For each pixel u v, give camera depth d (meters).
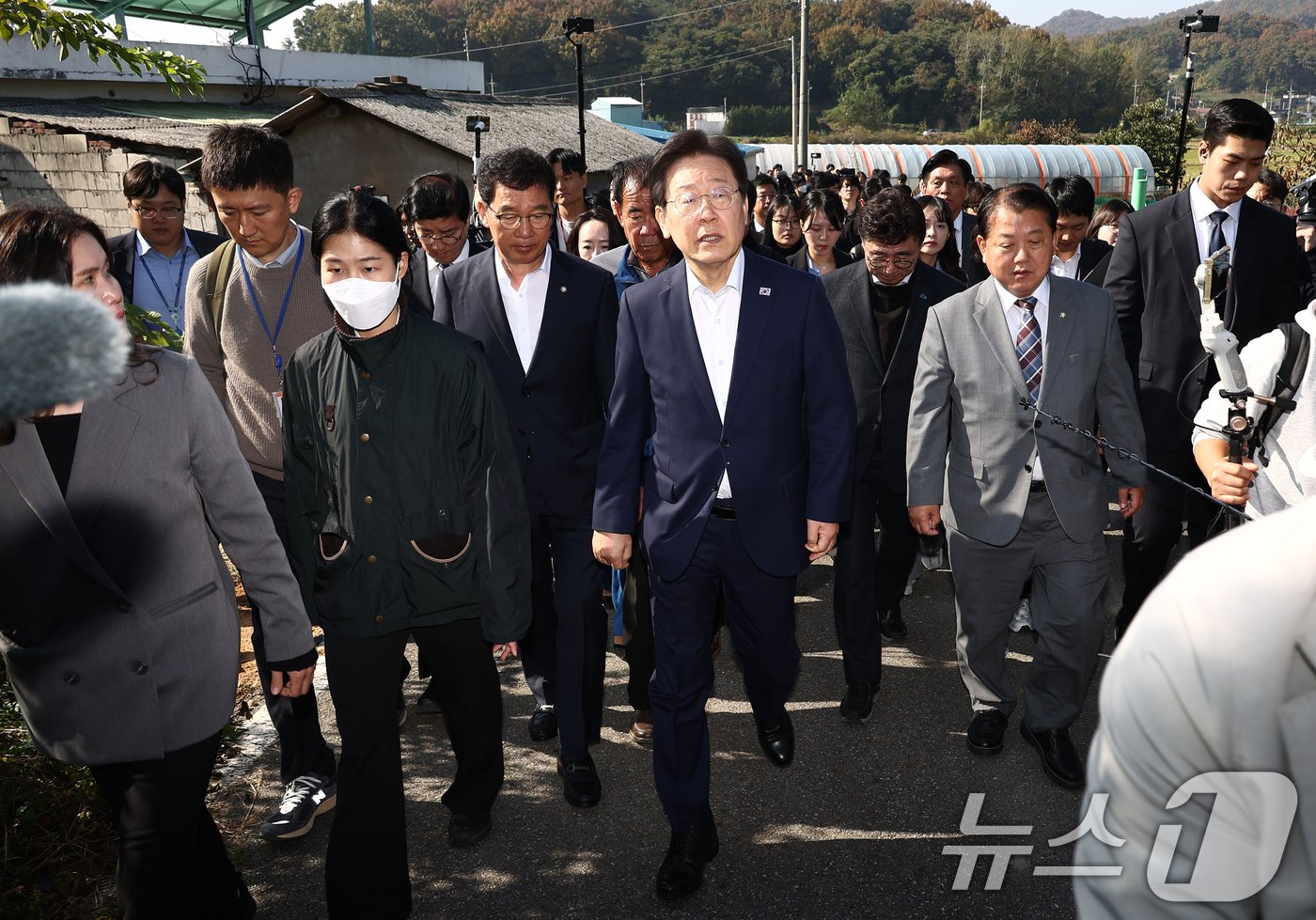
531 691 4.09
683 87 128.50
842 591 3.85
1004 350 3.34
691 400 2.94
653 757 3.04
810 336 2.91
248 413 3.28
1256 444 2.58
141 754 2.15
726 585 3.10
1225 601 0.72
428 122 16.53
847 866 3.02
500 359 3.40
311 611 2.68
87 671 2.12
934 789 3.43
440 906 2.89
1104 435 3.41
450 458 2.65
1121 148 34.78
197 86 4.77
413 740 3.86
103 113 16.80
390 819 2.66
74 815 3.22
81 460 2.08
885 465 3.84
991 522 3.38
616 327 3.46
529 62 128.12
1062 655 3.36
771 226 6.56
